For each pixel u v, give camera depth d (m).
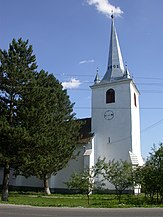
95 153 39.81
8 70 25.84
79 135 38.16
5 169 25.02
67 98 35.34
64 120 33.94
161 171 23.06
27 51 27.47
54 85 34.38
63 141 28.61
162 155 23.58
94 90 42.94
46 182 34.69
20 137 23.27
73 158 36.16
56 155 28.69
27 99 25.23
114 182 23.30
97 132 40.91
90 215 13.82
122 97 40.50
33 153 24.98
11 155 24.20
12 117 25.72
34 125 24.91
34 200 24.28
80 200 25.05
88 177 22.66
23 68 26.61
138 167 24.38
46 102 27.02
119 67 43.56
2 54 26.86
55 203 21.53
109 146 39.59
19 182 41.19
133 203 21.81
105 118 40.94
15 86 25.89
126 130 39.03
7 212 14.70
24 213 14.32
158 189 23.00
